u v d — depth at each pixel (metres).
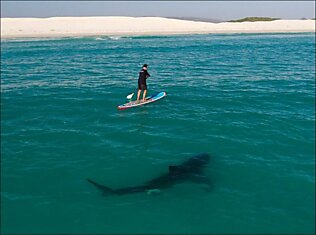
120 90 22.86
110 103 19.56
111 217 8.97
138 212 9.16
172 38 63.75
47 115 17.28
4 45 51.34
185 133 14.70
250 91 21.70
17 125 15.75
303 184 10.52
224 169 11.46
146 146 13.42
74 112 17.80
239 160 12.11
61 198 9.84
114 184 10.64
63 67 32.44
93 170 11.50
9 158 12.33
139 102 19.25
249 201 9.66
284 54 40.94
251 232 8.40
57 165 11.83
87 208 9.34
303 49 46.00
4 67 32.44
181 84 24.42
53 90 22.78
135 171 11.45
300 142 13.62
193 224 8.69
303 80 24.92
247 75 27.36
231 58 38.00
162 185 10.32
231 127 15.27
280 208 9.34
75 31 73.56
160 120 16.34
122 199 9.73
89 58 38.69
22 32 70.00
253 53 42.25
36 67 32.44
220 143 13.61
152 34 71.38
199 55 40.81
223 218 8.91
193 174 10.98
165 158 12.38
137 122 16.14
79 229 8.51
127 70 30.69
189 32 76.12
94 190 10.26
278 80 25.08
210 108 18.19
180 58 38.47
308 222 8.76
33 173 11.27
